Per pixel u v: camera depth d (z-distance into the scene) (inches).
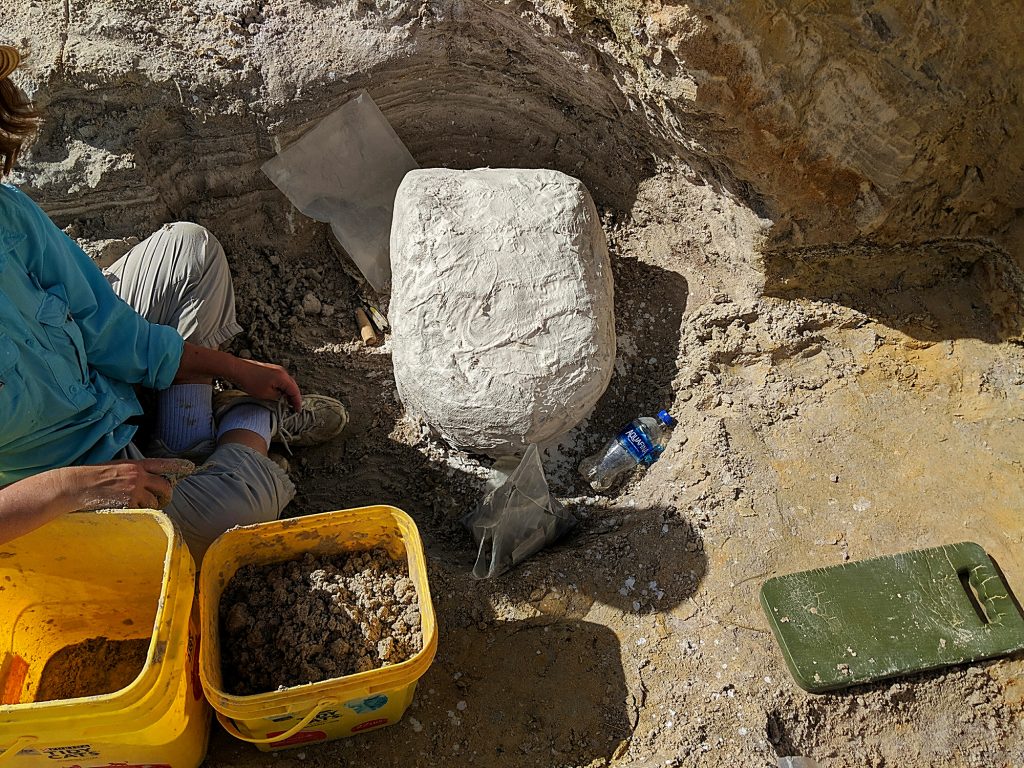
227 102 97.7
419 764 71.7
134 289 88.7
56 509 61.2
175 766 67.2
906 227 90.1
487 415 85.7
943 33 75.0
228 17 100.3
